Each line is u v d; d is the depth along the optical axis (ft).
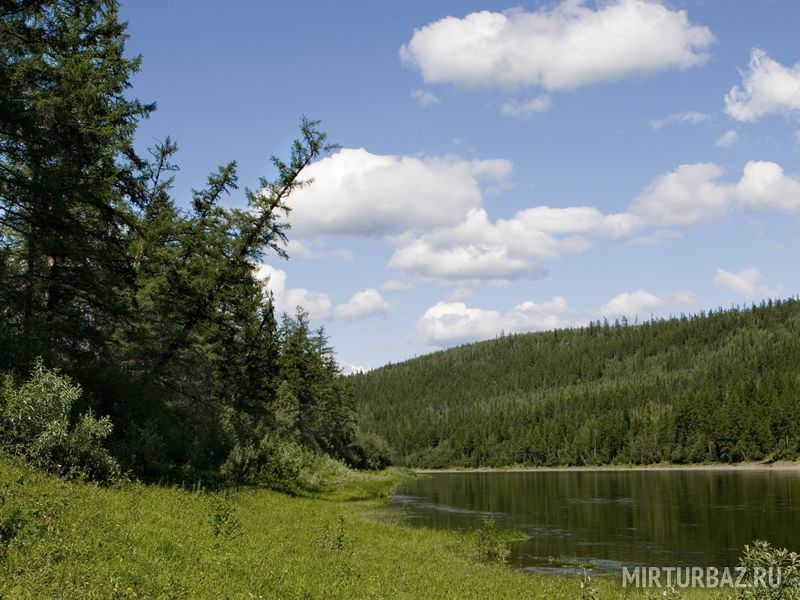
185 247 104.01
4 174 68.39
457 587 48.32
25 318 70.08
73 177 70.54
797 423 366.22
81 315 78.02
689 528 100.32
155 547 39.01
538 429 529.86
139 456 74.90
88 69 72.02
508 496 177.68
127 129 79.05
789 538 88.53
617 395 570.87
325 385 280.31
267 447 118.42
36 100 66.13
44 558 32.01
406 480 297.33
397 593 41.75
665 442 432.66
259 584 36.81
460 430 594.24
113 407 80.12
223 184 106.32
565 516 120.16
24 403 54.29
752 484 208.44
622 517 117.29
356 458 318.04
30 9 68.44
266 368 161.99
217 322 115.96
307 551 51.80
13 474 46.70
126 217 81.51
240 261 106.42
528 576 58.54
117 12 79.97
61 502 42.88
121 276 81.82
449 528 98.78
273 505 81.76
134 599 29.32
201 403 114.32
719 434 392.88
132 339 95.45
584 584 43.27
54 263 74.74
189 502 61.72
